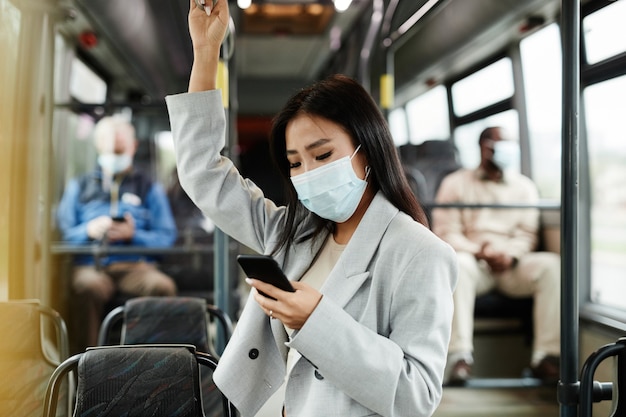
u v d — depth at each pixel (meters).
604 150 3.96
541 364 4.51
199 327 2.95
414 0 4.98
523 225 4.93
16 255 3.60
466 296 4.50
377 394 1.36
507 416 4.07
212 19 1.72
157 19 5.68
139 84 6.98
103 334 2.96
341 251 1.62
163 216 5.52
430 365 1.41
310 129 1.50
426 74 6.01
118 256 5.14
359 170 1.56
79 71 5.73
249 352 1.62
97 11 4.52
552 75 4.58
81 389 1.83
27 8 3.62
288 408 1.55
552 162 4.79
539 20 4.35
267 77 11.23
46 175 3.95
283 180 1.70
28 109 3.62
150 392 1.85
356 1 6.51
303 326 1.35
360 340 1.37
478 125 5.41
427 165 5.53
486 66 5.23
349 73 8.13
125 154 5.46
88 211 5.38
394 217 1.54
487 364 4.81
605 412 3.55
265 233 1.75
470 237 4.94
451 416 4.06
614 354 2.03
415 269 1.45
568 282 2.27
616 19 3.53
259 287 1.38
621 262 3.87
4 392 2.55
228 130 3.46
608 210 4.00
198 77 1.73
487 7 4.42
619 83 3.70
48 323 4.11
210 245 5.38
